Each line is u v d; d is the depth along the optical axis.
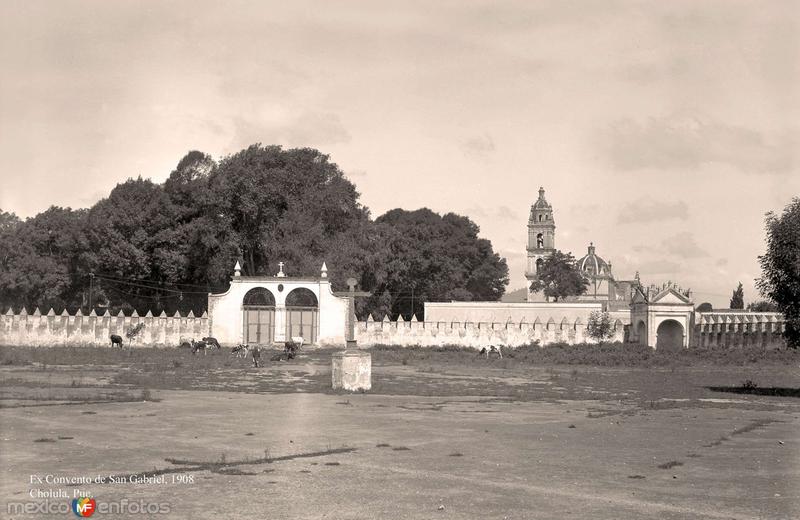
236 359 65.50
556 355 79.69
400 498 17.17
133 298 104.75
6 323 81.12
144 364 57.97
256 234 100.88
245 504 16.48
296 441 24.08
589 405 36.66
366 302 104.00
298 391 40.78
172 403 33.88
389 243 115.00
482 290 154.88
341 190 106.12
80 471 19.19
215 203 96.81
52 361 59.09
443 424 28.56
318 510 16.12
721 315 112.19
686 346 93.25
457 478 19.16
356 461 21.08
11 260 106.69
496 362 72.38
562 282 150.75
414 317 90.56
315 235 98.88
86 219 105.25
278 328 85.06
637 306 95.94
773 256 46.59
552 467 20.66
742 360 78.62
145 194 104.19
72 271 106.25
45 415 28.98
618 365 74.19
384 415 31.03
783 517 16.06
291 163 105.19
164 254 99.06
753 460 22.06
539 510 16.34
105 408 31.41
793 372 67.69
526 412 33.06
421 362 70.38
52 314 81.50
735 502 17.23
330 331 85.69
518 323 98.38
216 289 101.88
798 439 26.16
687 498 17.52
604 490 18.16
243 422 28.11
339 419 29.53
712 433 27.44
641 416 32.44
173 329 84.31
